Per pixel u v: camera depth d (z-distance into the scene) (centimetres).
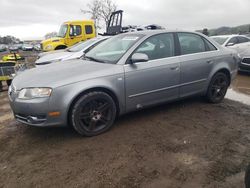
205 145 320
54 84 315
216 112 439
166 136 347
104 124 361
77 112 330
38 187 249
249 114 430
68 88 320
